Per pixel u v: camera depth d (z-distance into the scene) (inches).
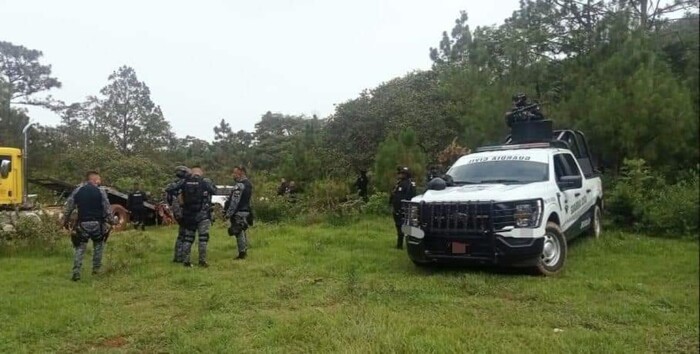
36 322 206.4
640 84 425.4
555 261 281.3
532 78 522.3
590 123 446.0
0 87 1551.4
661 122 419.8
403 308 221.6
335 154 1032.8
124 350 179.5
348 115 1121.4
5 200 542.3
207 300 237.0
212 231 492.4
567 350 167.3
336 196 581.3
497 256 264.8
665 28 478.0
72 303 237.9
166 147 1888.5
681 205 384.2
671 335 184.1
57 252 385.1
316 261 328.5
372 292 246.4
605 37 494.9
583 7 570.9
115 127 1829.5
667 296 229.1
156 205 624.4
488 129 499.8
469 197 275.9
